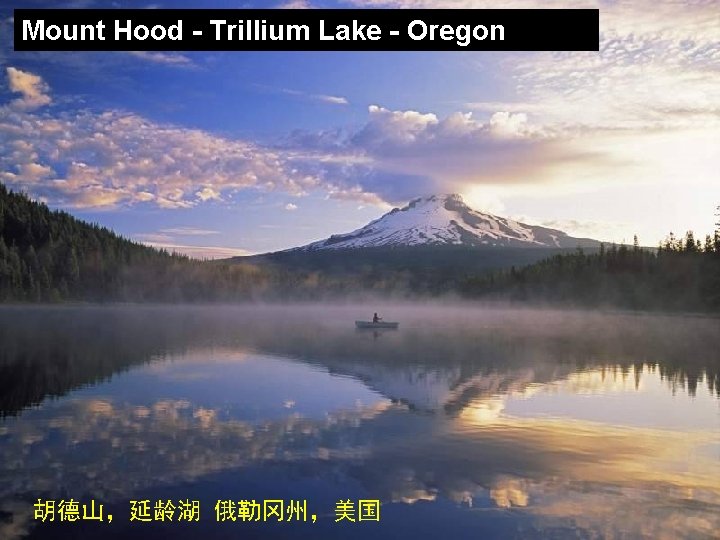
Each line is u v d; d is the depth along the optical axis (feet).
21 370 128.47
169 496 53.01
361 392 102.89
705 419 82.79
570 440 70.95
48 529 46.44
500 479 57.21
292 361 148.66
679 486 55.36
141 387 107.24
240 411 86.89
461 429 76.38
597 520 47.98
